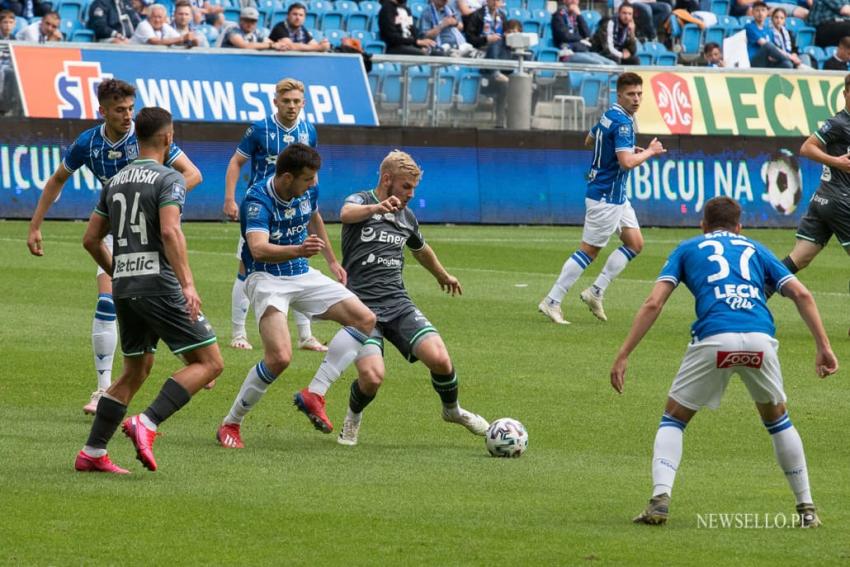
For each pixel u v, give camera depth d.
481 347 30.52
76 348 28.86
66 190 52.41
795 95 64.88
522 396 25.23
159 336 18.62
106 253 19.86
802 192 63.38
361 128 56.16
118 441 20.98
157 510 16.66
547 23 72.19
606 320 35.31
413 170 21.91
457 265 45.88
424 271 44.22
